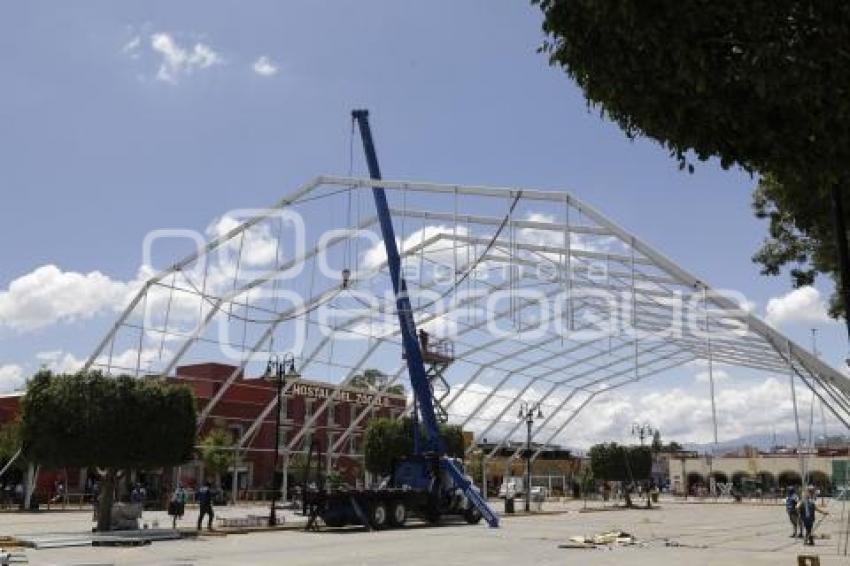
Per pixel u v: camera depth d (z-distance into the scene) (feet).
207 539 95.30
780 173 24.85
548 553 79.97
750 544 94.38
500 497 265.75
